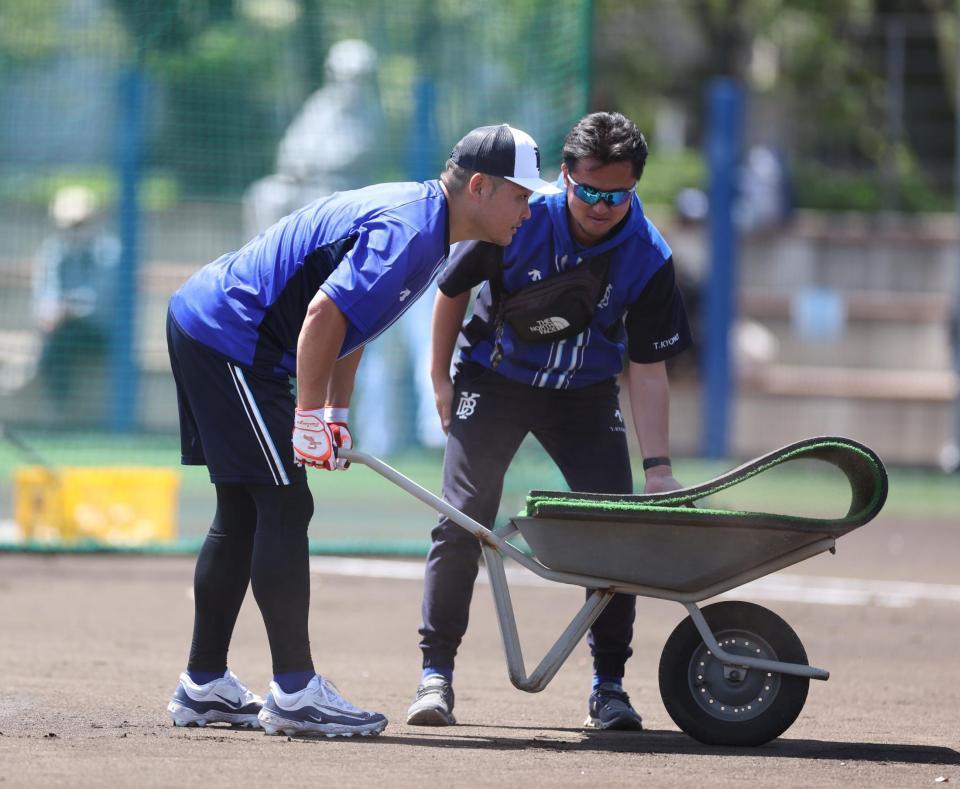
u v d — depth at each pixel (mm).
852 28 85188
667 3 88125
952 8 79938
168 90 60500
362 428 55344
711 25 86875
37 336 58375
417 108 57562
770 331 72812
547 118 45312
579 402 19984
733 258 63500
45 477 38906
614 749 17734
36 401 58000
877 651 27844
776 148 76062
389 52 59594
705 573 17859
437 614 19484
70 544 37812
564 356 19578
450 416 20141
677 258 71938
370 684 23109
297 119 60625
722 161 63219
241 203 60844
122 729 18297
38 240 60594
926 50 79000
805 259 74000
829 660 26672
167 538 39250
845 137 84375
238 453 17812
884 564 41062
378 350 55219
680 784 15484
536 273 19234
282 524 17953
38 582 34344
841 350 72250
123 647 26312
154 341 58656
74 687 21734
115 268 58594
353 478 54625
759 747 18031
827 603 34000
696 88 87938
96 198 63031
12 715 19078
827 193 80875
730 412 64188
